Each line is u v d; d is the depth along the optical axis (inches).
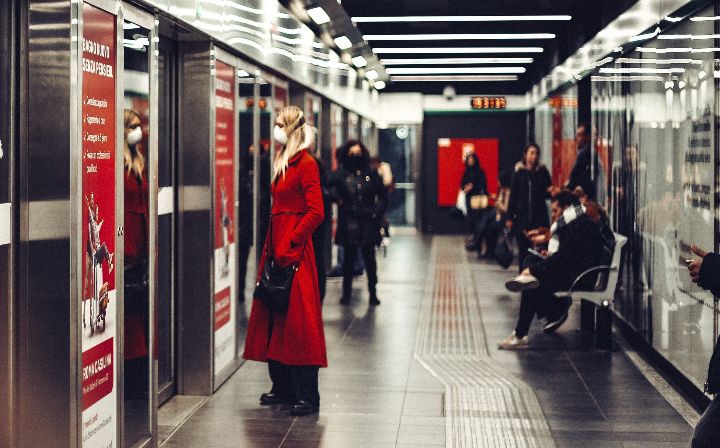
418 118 749.9
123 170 150.7
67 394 127.8
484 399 215.3
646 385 230.1
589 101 379.2
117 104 147.4
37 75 118.3
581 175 391.9
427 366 252.5
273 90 290.4
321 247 247.1
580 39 393.7
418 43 500.7
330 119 434.6
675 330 229.6
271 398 210.1
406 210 774.5
